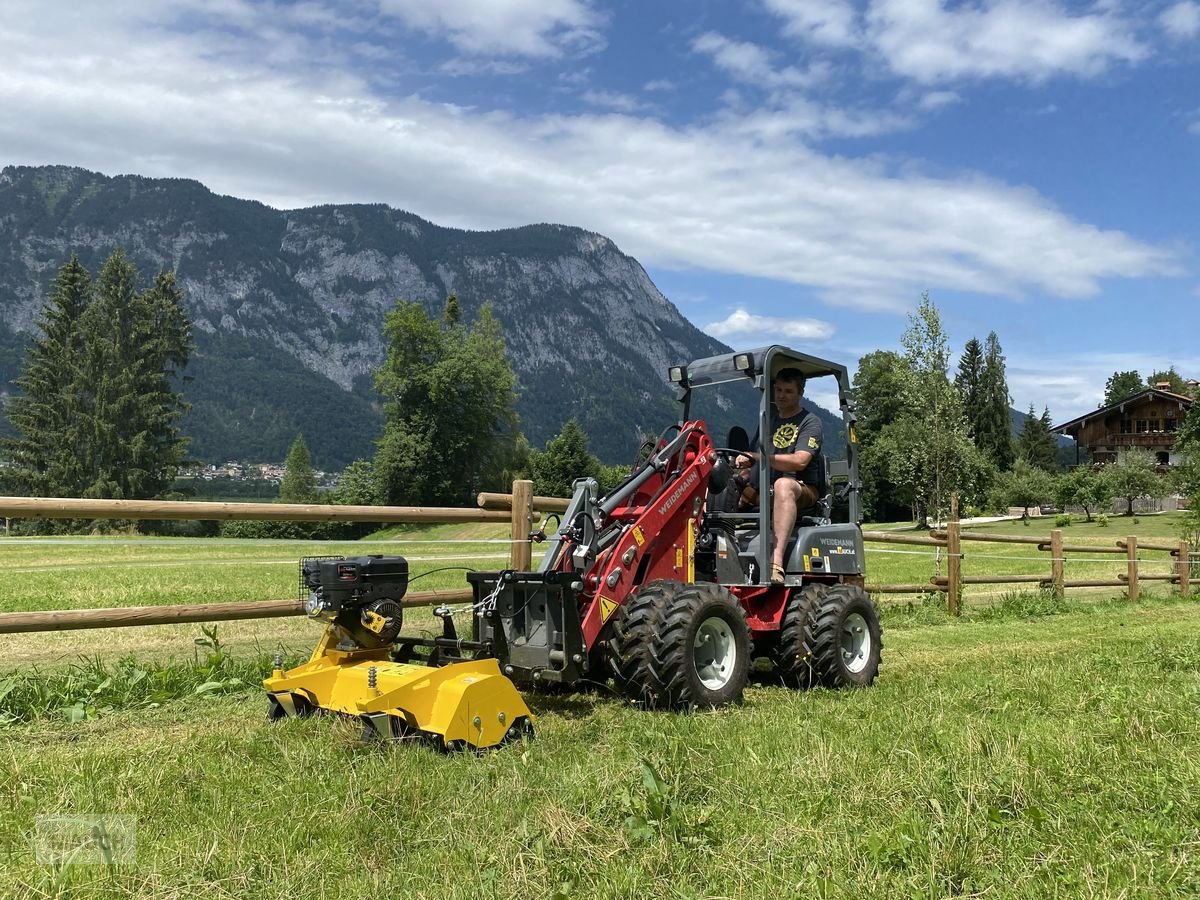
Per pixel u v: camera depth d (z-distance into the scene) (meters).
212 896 2.92
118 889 2.95
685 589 5.81
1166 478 53.41
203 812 3.66
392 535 45.56
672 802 3.46
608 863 3.05
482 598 5.78
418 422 71.06
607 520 5.99
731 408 7.19
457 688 4.50
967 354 99.06
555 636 5.39
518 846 3.20
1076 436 70.81
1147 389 67.50
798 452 6.90
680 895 2.84
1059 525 46.41
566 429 75.88
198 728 5.29
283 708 5.35
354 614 5.23
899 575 18.52
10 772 4.13
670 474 6.27
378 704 4.50
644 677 5.60
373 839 3.38
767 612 6.83
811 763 4.07
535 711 5.65
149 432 71.31
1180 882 2.90
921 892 2.78
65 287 72.50
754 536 6.88
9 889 2.94
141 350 73.62
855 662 7.04
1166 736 4.59
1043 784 3.72
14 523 49.97
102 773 4.16
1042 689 6.02
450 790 3.85
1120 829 3.32
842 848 3.11
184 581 14.49
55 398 70.81
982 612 12.31
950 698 5.80
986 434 97.19
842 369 7.48
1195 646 8.15
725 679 5.94
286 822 3.50
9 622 5.62
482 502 7.64
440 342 72.19
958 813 3.35
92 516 5.88
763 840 3.25
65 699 5.80
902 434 48.66
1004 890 2.84
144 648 7.78
